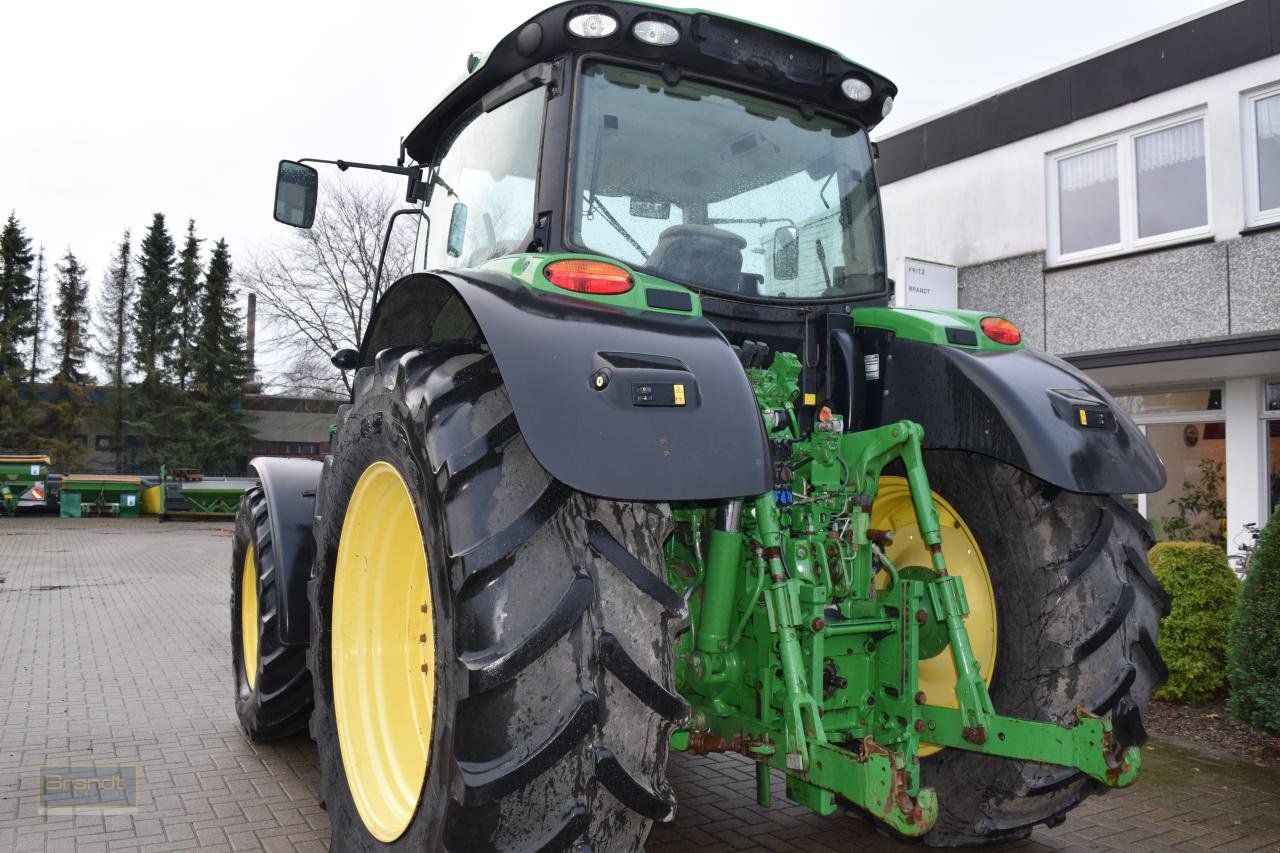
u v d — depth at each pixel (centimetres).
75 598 1041
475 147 329
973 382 276
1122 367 860
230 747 451
